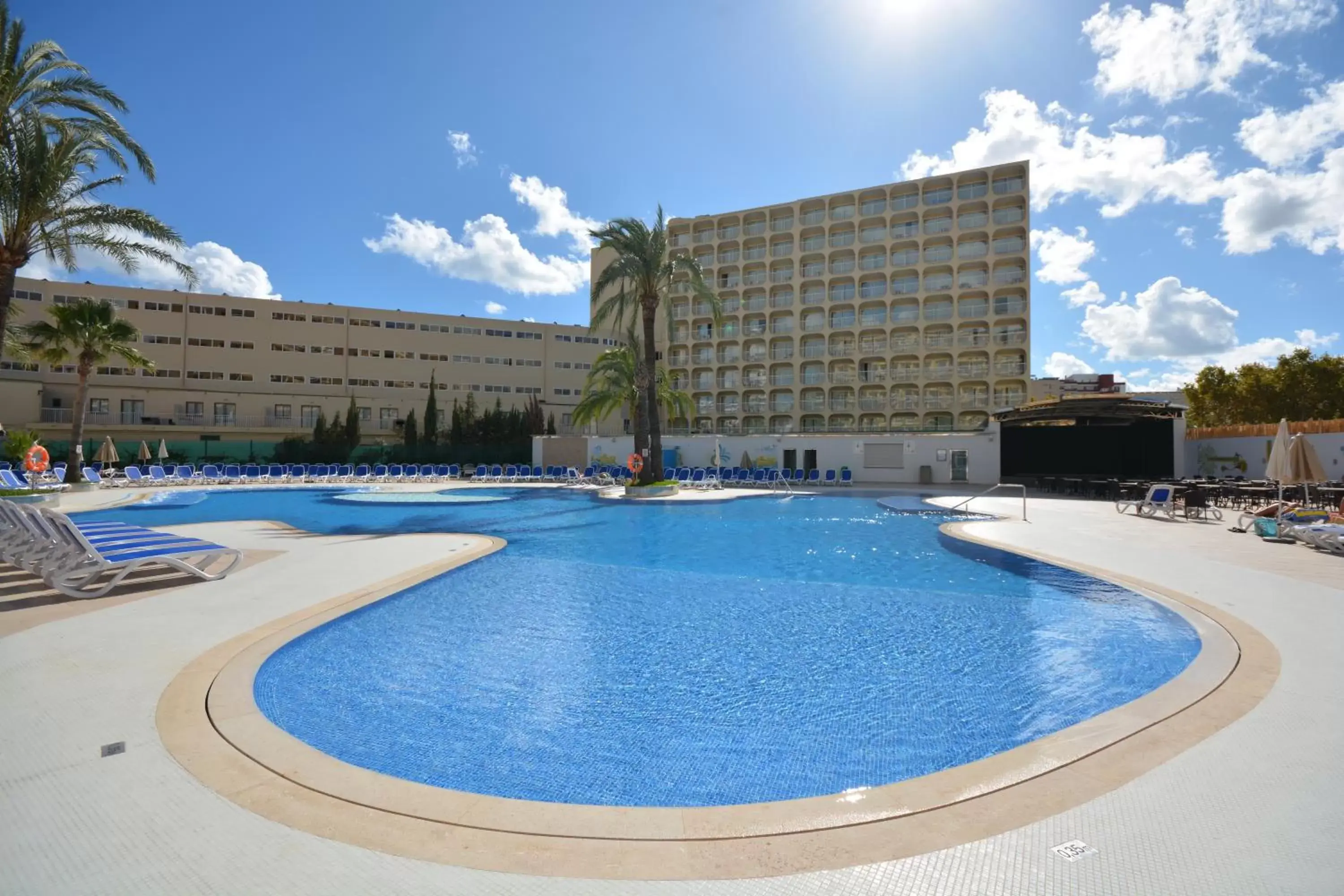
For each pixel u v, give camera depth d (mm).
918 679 4770
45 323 25828
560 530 13586
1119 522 14141
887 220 54344
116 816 2604
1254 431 25344
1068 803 2701
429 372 56219
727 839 2510
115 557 6730
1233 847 2363
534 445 39094
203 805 2695
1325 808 2623
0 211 15094
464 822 2625
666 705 4312
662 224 23156
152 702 3785
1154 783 2854
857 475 30766
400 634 5805
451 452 48312
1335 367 40531
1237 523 13336
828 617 6465
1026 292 50188
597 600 7137
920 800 2773
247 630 5309
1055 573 8547
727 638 5754
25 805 2674
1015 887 2172
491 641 5652
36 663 4453
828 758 3553
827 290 55781
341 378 53688
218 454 47125
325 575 7742
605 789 3221
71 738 3307
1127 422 29922
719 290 59312
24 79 15156
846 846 2445
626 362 33375
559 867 2320
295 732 3842
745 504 19906
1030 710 4195
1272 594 6719
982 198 51812
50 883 2197
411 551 9688
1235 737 3322
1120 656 5215
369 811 2693
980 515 16375
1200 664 4523
